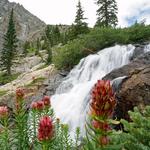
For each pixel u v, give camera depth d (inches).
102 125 111.0
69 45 1253.7
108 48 1121.4
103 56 1085.1
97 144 113.4
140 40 1186.6
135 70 500.4
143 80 458.9
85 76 1056.8
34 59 2655.0
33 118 227.5
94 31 1275.8
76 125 687.7
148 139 181.6
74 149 251.6
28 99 959.0
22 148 214.4
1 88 1256.2
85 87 834.2
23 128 217.2
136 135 183.3
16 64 2632.9
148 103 438.0
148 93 445.1
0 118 213.3
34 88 1027.9
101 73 1035.9
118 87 485.7
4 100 983.6
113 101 108.0
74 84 1014.4
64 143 241.3
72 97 808.3
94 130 112.0
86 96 764.0
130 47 1061.1
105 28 1274.6
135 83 463.8
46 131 132.2
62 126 251.3
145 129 192.5
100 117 108.5
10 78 2335.1
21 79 1270.9
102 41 1205.1
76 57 1194.0
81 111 724.0
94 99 108.7
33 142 218.7
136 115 196.4
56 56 1242.6
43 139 132.3
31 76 1244.5
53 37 3580.2
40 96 974.4
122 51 1055.0
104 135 112.3
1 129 218.7
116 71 605.0
